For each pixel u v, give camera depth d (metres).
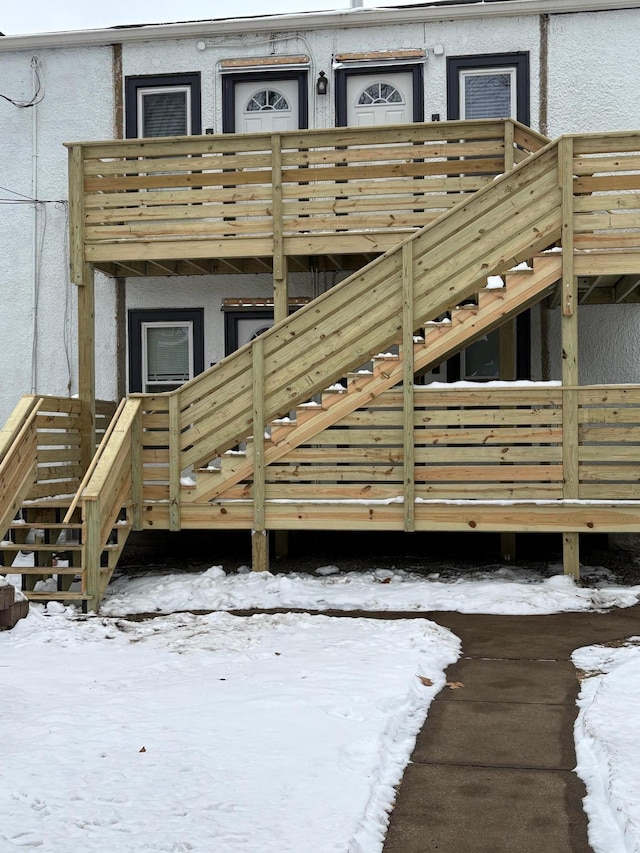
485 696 5.40
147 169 10.45
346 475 9.16
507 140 10.06
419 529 9.05
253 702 4.99
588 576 9.52
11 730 4.58
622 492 8.83
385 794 3.91
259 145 10.34
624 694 5.11
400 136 10.23
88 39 12.25
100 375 12.28
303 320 9.22
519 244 8.94
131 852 3.24
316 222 10.23
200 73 12.16
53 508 9.28
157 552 11.66
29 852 3.25
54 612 7.86
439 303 9.04
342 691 5.16
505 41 11.65
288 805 3.65
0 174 12.47
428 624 7.12
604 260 8.87
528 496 8.94
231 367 9.34
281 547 10.79
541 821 3.67
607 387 8.84
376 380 9.12
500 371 10.95
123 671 5.82
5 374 12.38
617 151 8.86
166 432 9.48
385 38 11.87
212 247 10.34
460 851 3.42
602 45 11.52
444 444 9.07
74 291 12.30
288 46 12.03
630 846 3.28
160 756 4.19
